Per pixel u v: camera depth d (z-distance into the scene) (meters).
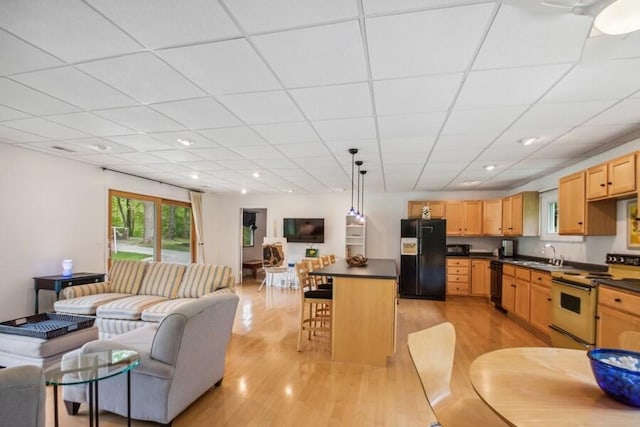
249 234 10.47
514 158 4.39
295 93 2.43
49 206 4.54
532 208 5.87
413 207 7.39
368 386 2.89
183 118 2.99
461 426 1.55
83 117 3.00
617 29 1.44
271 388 2.83
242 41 1.78
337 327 3.49
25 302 4.25
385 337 3.40
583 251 4.47
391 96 2.47
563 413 1.11
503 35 1.68
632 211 3.54
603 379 1.20
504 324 4.91
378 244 7.84
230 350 3.73
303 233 8.20
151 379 2.21
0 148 3.97
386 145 3.81
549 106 2.61
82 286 4.21
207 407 2.51
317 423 2.32
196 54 1.91
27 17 1.57
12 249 4.11
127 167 5.34
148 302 3.89
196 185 7.18
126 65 2.05
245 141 3.72
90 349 2.16
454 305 6.22
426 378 1.58
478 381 1.35
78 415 2.39
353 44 1.79
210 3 1.47
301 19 1.59
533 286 4.44
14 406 1.27
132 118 3.01
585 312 3.21
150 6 1.49
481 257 6.88
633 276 3.33
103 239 5.38
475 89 2.32
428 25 1.62
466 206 7.14
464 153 4.14
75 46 1.84
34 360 2.85
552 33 1.65
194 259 7.81
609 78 2.12
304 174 5.71
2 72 2.14
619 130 3.19
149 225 6.55
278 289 7.80
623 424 1.04
